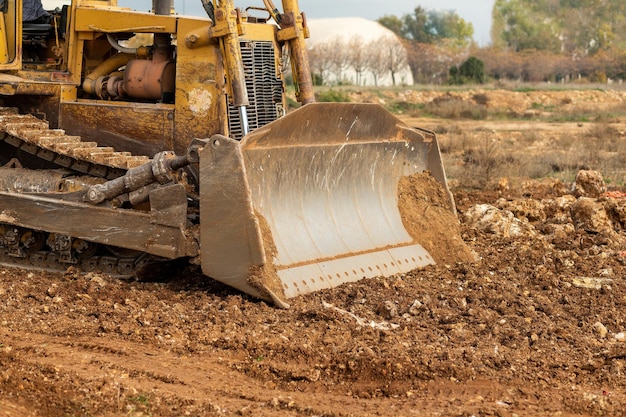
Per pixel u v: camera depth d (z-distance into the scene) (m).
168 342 9.12
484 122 41.53
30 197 11.27
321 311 9.77
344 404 7.89
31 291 10.69
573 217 14.91
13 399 7.84
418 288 11.02
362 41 70.69
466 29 114.00
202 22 11.38
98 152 11.44
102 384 8.04
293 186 11.18
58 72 12.39
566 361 8.80
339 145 11.62
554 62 86.62
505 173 20.47
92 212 10.94
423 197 12.80
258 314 9.85
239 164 9.96
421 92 50.56
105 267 11.41
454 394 8.12
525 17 109.88
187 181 10.88
